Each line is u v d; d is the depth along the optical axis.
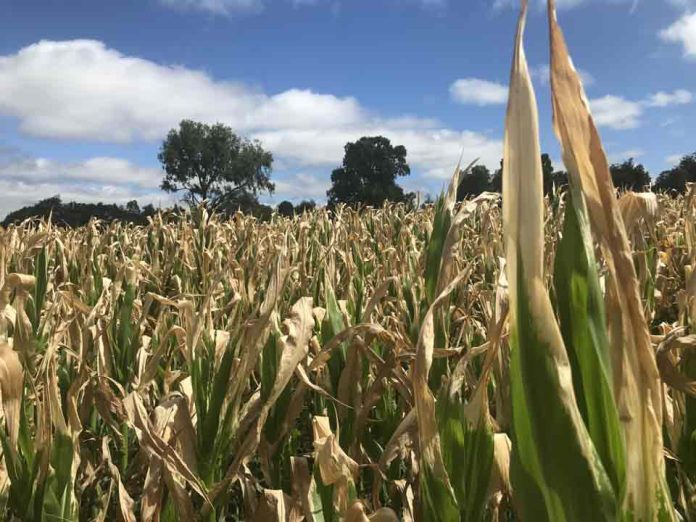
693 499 1.89
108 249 6.63
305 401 2.98
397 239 7.39
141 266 5.01
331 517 1.69
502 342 1.82
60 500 1.72
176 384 2.78
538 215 0.89
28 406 2.20
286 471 2.25
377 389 2.13
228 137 53.06
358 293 3.72
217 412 1.85
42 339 2.67
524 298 0.91
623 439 0.91
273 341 2.11
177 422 1.87
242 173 52.75
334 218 8.26
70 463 1.73
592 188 0.87
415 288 3.32
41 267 3.60
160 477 1.80
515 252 0.91
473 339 2.52
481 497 1.41
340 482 1.63
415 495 1.85
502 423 1.86
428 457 1.34
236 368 1.92
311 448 2.88
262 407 1.91
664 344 1.67
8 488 1.89
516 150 0.89
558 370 0.89
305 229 6.61
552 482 0.91
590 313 0.98
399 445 1.89
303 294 3.73
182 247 5.92
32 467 1.76
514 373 0.96
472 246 6.03
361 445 2.39
